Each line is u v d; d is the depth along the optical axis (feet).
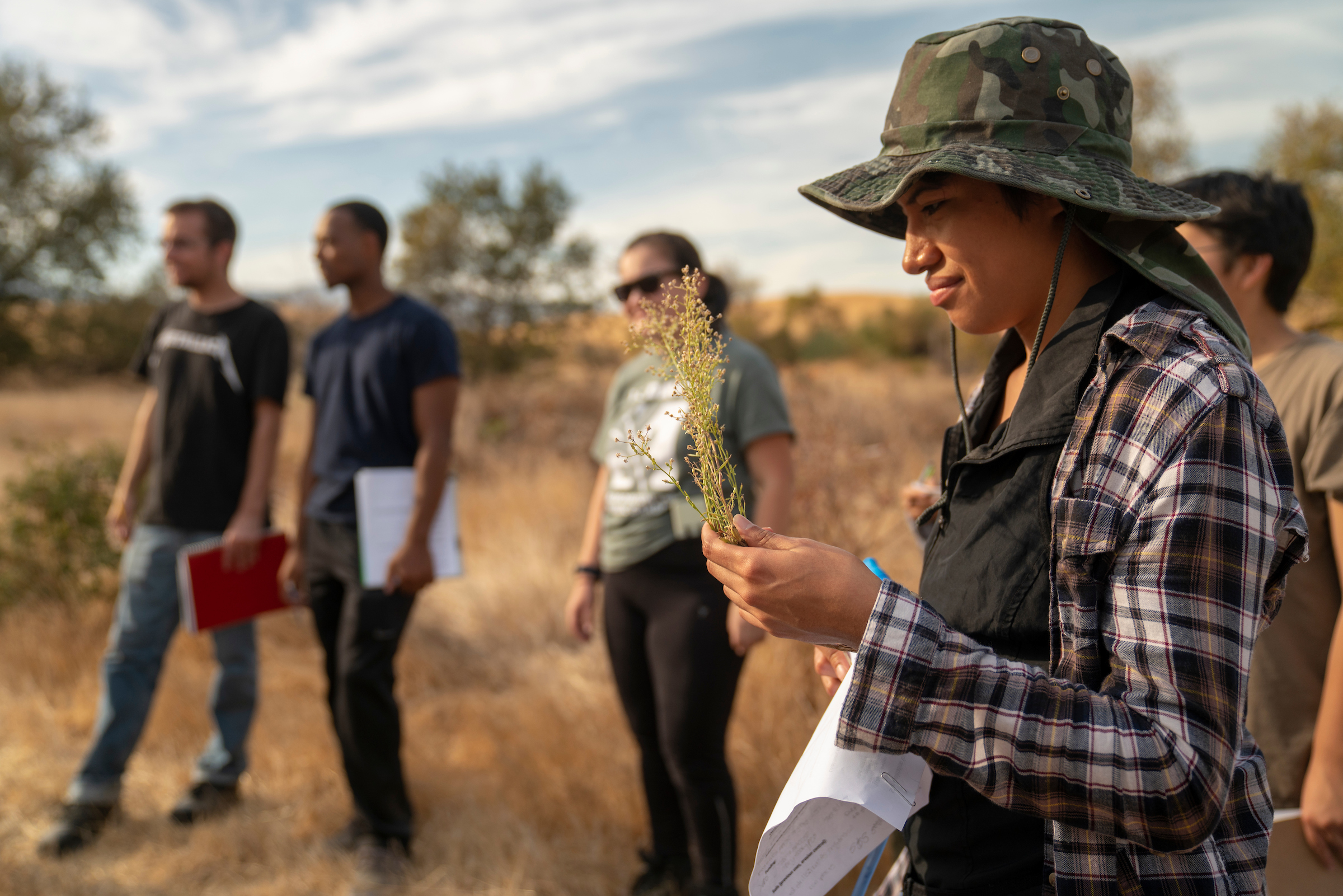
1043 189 2.84
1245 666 2.50
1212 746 2.44
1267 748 5.15
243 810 10.11
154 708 12.00
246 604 9.90
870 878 3.68
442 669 14.05
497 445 28.84
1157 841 2.49
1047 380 3.14
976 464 3.41
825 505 11.75
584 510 20.06
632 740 10.82
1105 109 3.20
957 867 3.34
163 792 10.50
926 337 100.73
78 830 9.42
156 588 10.12
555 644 14.80
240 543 9.82
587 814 9.57
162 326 11.03
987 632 3.13
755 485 7.90
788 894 3.24
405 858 8.93
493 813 9.67
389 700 9.05
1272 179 5.57
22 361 77.05
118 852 9.41
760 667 10.59
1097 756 2.48
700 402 3.19
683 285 3.43
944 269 3.37
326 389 9.55
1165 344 2.81
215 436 10.20
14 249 73.26
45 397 60.29
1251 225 5.38
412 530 8.87
